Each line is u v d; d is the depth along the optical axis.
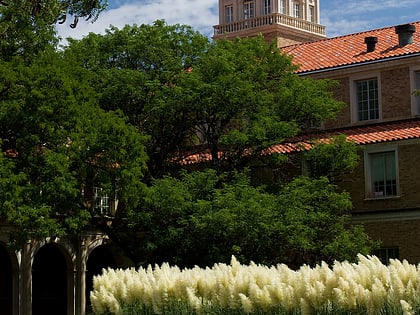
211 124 47.34
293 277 22.38
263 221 40.97
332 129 52.62
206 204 41.91
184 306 24.02
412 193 46.88
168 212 43.06
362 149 48.59
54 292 56.38
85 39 50.25
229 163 46.84
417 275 21.00
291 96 46.66
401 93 50.91
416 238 46.47
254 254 41.81
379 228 47.72
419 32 54.22
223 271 23.73
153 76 48.44
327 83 49.16
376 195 48.22
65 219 41.66
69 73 42.03
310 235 41.62
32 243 52.19
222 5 98.00
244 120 47.69
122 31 49.81
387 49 52.59
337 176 49.19
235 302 22.86
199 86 45.41
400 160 47.41
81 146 41.41
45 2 43.69
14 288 51.41
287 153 47.97
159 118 47.78
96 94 43.16
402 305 19.58
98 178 42.12
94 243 55.16
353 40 56.69
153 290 24.27
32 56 42.56
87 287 57.53
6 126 40.53
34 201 39.56
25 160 40.31
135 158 42.25
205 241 42.12
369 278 21.55
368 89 52.31
